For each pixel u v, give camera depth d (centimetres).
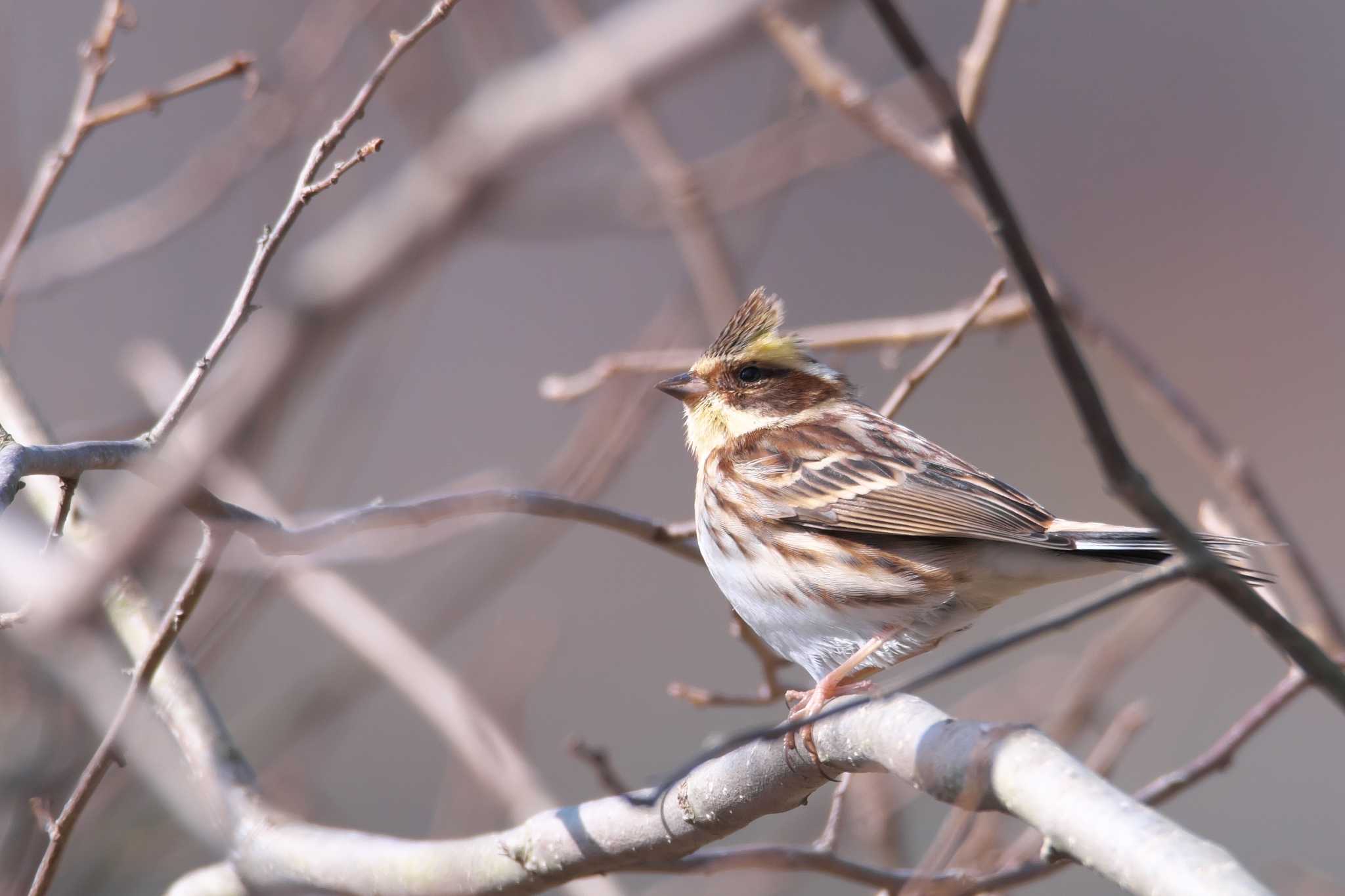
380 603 1706
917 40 509
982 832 1127
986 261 2323
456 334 2267
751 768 736
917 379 985
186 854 1264
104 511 972
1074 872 1568
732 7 837
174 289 1845
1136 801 615
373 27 1290
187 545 1001
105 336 1836
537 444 2200
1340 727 1922
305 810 1286
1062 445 2348
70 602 858
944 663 571
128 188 1998
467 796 1284
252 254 1803
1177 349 2483
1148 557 934
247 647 1731
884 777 1158
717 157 1346
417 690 1169
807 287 2312
